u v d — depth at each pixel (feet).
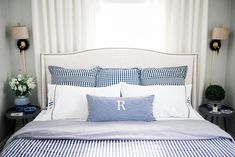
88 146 5.86
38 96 9.98
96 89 8.29
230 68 10.51
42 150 5.66
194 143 6.05
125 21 10.15
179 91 8.47
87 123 7.16
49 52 9.83
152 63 9.64
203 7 9.64
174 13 9.61
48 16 9.61
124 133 6.37
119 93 8.32
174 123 7.13
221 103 10.00
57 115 7.91
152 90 8.30
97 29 10.02
